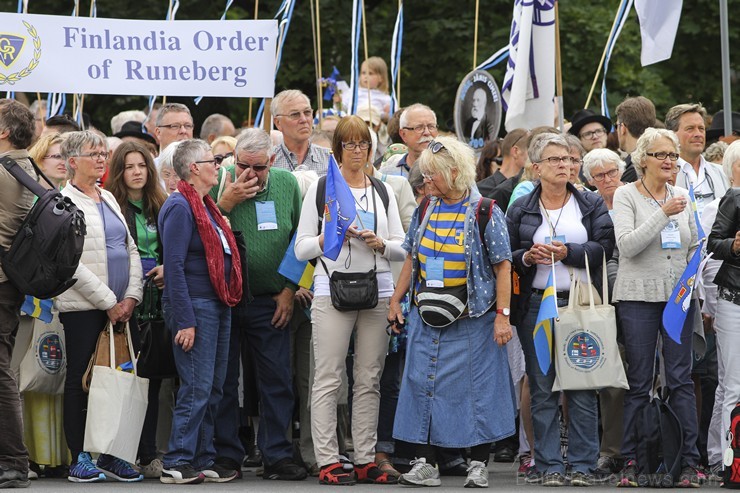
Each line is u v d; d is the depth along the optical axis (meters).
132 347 17.47
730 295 17.31
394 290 17.52
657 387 18.25
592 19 40.38
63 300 17.09
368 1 42.81
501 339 16.61
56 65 20.98
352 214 16.97
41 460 17.69
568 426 17.42
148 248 18.34
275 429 17.88
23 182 16.09
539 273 17.12
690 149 19.70
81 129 22.95
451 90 41.28
